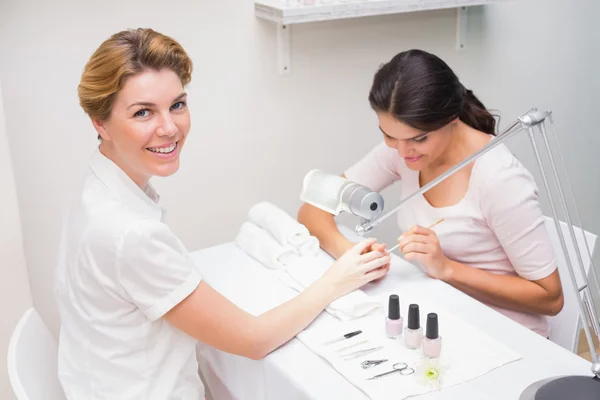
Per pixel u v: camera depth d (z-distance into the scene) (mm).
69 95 1991
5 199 1844
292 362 1360
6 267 1898
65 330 1382
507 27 2615
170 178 2211
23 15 1875
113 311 1302
